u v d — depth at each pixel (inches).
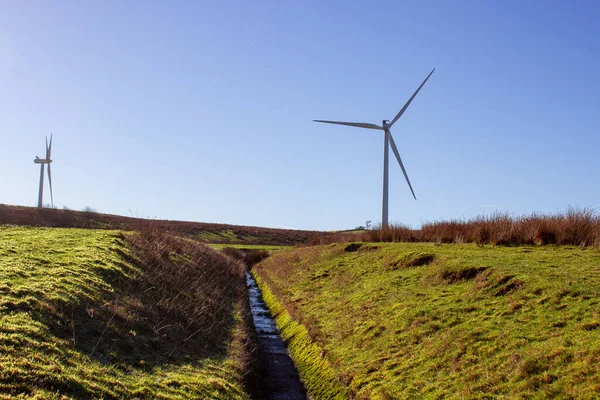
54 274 689.6
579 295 540.4
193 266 1147.3
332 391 566.3
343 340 677.3
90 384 433.4
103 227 1940.2
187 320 739.4
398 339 595.8
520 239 967.6
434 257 876.0
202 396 494.0
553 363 423.5
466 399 425.7
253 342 786.2
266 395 605.6
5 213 1846.7
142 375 505.7
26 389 388.5
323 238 1796.3
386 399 473.7
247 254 2052.2
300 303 967.0
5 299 546.0
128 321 624.1
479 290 642.8
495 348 487.2
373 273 930.1
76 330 546.6
